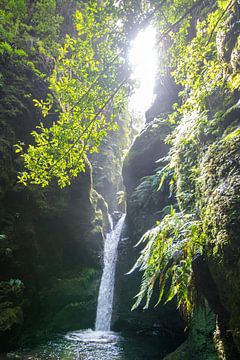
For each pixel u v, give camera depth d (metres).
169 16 3.86
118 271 9.94
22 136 8.08
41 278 8.23
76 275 9.40
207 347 3.89
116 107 3.66
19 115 7.95
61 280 8.95
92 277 9.70
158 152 9.97
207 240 2.30
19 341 6.75
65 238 9.31
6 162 7.43
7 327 6.20
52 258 8.80
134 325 8.66
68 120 3.68
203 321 4.17
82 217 9.80
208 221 2.31
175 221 2.50
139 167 10.30
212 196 2.34
